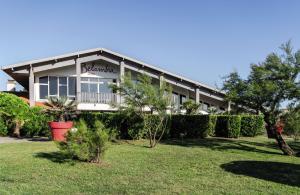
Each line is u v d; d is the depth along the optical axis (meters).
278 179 10.84
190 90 33.84
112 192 8.87
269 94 16.72
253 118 25.31
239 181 10.43
